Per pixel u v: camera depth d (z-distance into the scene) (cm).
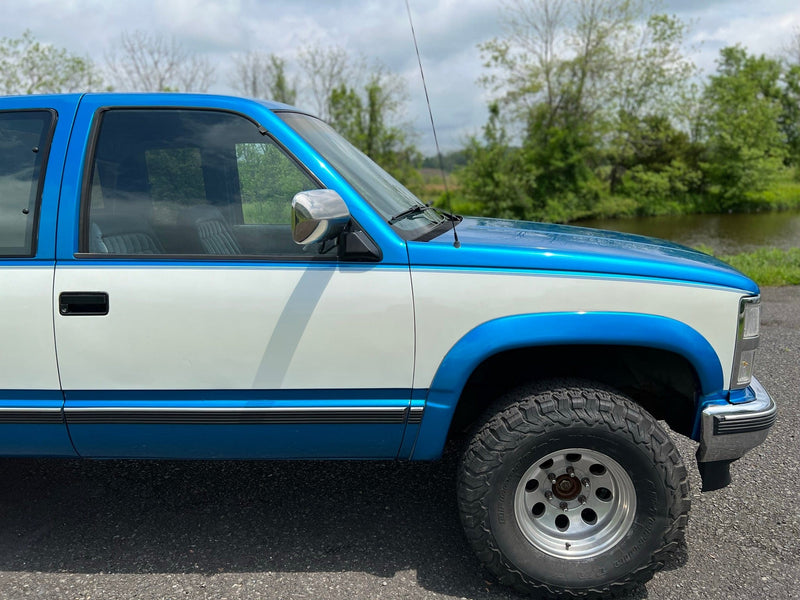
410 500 326
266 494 333
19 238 242
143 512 317
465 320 235
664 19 4147
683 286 238
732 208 4788
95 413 243
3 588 257
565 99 4331
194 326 237
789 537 289
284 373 239
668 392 270
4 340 241
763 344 600
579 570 238
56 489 340
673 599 246
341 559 275
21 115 249
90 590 255
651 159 4819
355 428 245
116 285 237
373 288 235
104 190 245
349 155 278
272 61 3903
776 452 376
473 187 4428
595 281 235
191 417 243
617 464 235
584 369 272
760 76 5853
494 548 237
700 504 319
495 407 244
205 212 245
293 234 213
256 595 251
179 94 251
